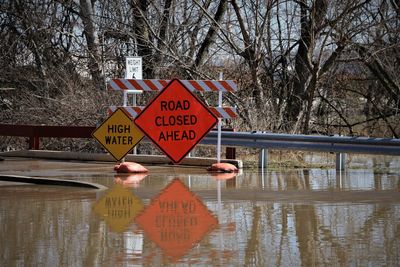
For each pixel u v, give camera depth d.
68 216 13.38
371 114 38.53
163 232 11.69
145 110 20.45
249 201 15.22
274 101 34.78
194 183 18.81
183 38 37.25
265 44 36.22
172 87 20.50
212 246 10.59
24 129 28.48
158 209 14.14
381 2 34.56
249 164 24.56
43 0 39.84
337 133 37.09
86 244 10.81
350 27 34.19
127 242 10.92
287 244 10.71
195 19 37.16
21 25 39.94
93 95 32.78
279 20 36.66
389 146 21.62
